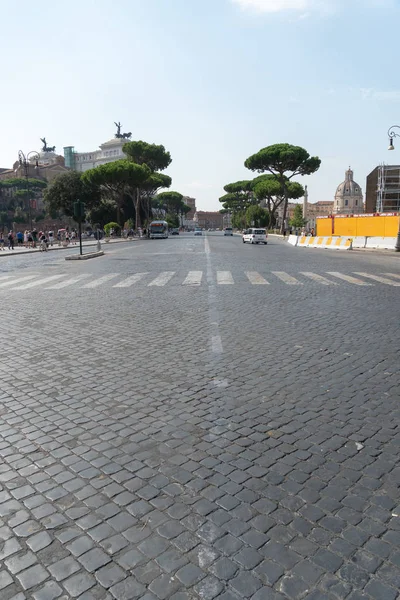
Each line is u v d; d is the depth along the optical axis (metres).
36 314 9.25
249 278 14.92
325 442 3.68
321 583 2.25
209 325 7.98
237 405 4.45
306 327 7.77
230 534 2.60
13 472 3.30
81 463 3.40
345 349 6.39
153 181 70.50
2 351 6.50
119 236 67.12
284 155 61.22
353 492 2.99
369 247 34.09
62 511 2.83
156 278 15.12
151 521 2.72
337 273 16.38
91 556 2.45
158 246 40.00
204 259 23.56
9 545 2.54
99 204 74.25
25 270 18.97
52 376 5.40
